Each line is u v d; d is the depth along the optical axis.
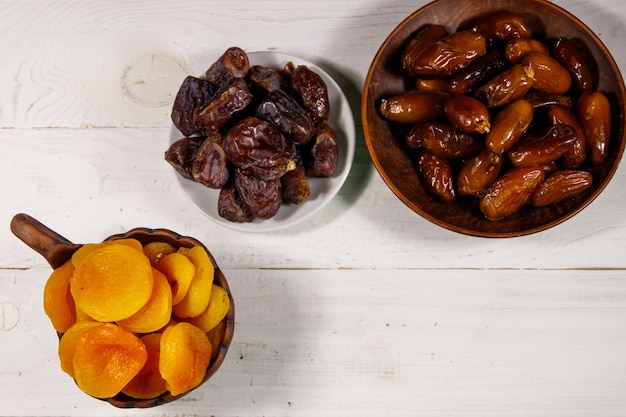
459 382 0.80
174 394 0.70
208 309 0.72
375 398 0.80
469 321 0.80
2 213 0.83
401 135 0.79
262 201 0.74
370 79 0.77
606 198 0.81
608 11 0.82
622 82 0.75
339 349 0.80
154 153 0.83
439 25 0.78
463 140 0.75
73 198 0.83
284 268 0.81
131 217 0.82
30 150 0.83
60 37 0.85
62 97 0.84
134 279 0.69
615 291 0.80
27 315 0.81
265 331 0.81
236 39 0.84
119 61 0.84
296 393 0.80
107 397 0.71
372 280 0.81
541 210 0.76
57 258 0.73
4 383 0.81
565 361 0.80
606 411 0.79
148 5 0.85
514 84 0.74
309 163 0.76
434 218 0.75
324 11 0.84
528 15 0.77
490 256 0.81
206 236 0.82
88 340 0.69
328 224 0.81
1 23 0.85
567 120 0.75
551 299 0.80
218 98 0.73
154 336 0.72
